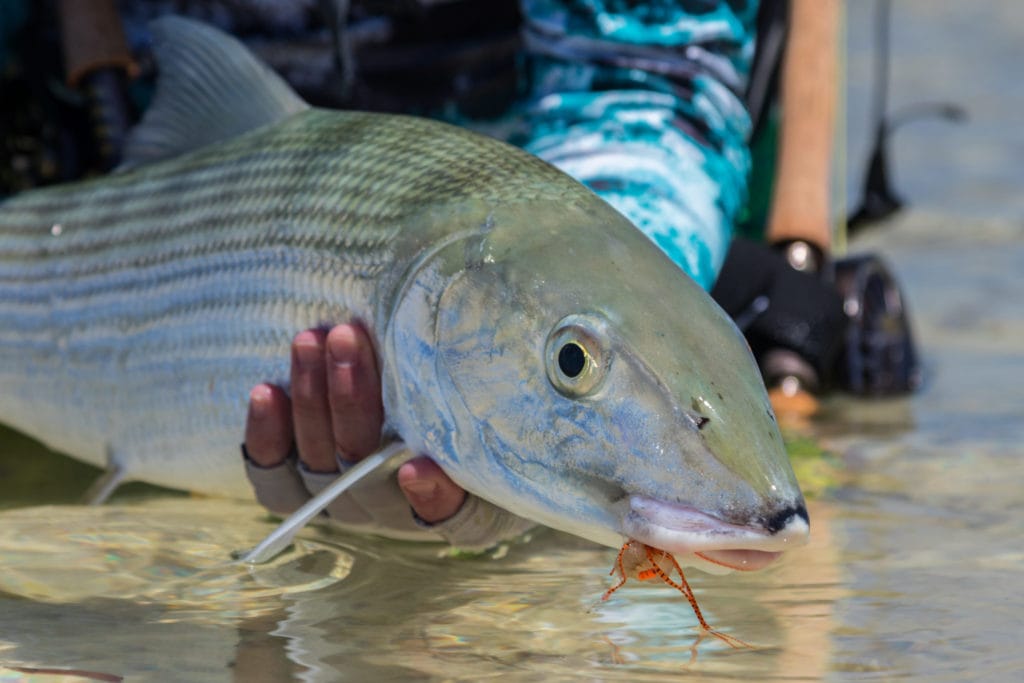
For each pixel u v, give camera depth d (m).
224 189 3.11
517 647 2.46
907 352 4.88
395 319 2.61
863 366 4.77
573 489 2.34
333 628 2.54
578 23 3.71
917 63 14.66
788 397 4.55
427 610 2.65
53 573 2.81
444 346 2.51
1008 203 8.78
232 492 3.19
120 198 3.36
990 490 3.58
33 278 3.46
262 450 2.86
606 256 2.46
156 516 3.22
